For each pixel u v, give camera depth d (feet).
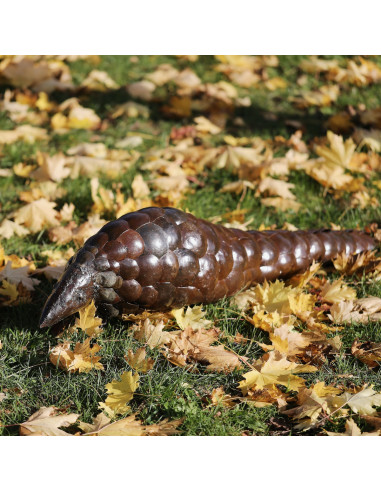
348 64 18.74
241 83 17.26
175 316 10.25
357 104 16.61
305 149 13.80
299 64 18.75
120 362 10.02
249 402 9.61
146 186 12.49
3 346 10.08
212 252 10.27
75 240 11.49
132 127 14.85
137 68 17.95
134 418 9.44
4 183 12.77
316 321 10.54
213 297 10.41
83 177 13.01
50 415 9.48
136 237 9.95
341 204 12.59
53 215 11.89
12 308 10.57
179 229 10.10
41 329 10.30
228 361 9.91
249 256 10.59
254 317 10.34
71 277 9.86
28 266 10.85
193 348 10.05
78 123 14.69
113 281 9.91
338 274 11.25
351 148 13.08
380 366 10.08
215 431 9.43
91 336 9.99
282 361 9.78
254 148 13.66
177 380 9.75
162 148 13.83
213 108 15.83
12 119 14.78
